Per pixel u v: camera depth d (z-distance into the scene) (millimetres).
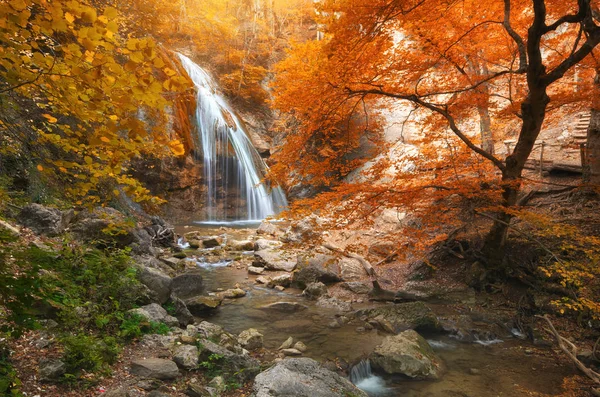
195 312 7719
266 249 11625
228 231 16125
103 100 2094
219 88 24109
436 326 7148
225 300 8578
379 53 6480
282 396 4098
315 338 6762
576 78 11539
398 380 5578
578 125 13047
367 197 7395
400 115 19516
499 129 14852
